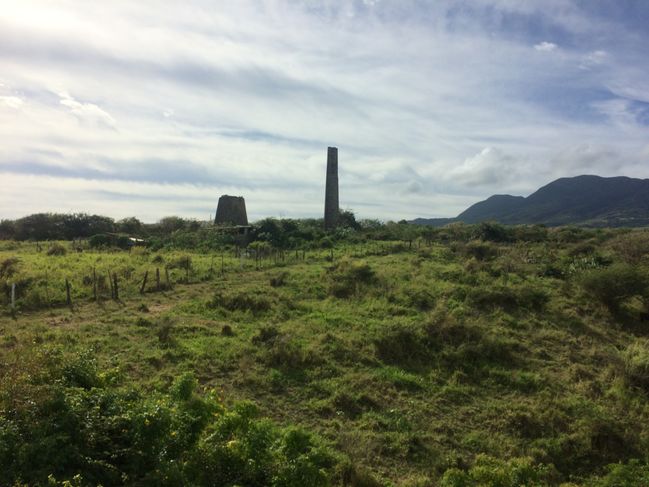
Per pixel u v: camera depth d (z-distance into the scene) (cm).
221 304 1817
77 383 751
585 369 1416
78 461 586
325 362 1311
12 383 652
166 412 657
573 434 1071
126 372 1141
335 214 5197
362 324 1634
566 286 2244
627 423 1133
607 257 2791
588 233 4309
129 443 639
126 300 1891
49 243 4041
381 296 1998
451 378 1305
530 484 844
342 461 853
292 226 4312
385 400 1159
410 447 973
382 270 2483
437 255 3044
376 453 944
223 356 1291
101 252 3347
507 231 4312
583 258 2784
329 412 1081
